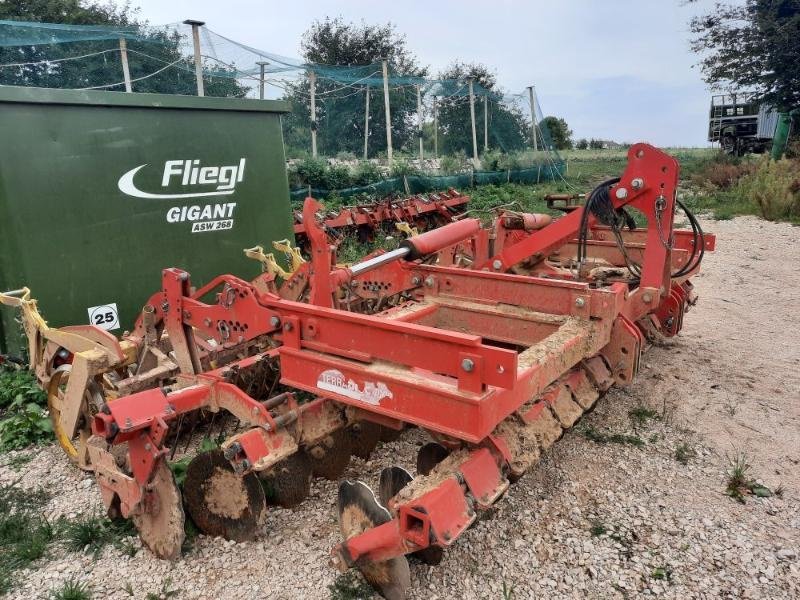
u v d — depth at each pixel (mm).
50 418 4754
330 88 23234
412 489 2746
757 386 5461
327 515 3715
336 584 3150
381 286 5129
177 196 5938
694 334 6914
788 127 21281
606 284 5406
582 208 4887
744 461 4223
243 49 14789
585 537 3477
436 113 25266
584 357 3766
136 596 3137
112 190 5504
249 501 3373
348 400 3186
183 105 5855
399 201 12531
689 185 20281
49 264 5223
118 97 5422
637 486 3957
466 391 2717
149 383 4230
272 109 6590
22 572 3346
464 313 4613
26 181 5027
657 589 3086
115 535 3619
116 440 3219
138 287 5762
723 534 3480
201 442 4324
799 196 14352
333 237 9438
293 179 16656
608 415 4926
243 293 3561
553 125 46406
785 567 3211
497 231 6035
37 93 4965
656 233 4426
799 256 10719
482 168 23016
